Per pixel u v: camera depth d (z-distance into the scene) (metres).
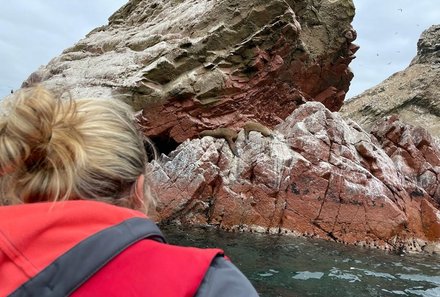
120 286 0.86
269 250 8.73
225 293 0.93
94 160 1.05
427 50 46.19
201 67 14.52
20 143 1.01
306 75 17.20
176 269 0.91
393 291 6.94
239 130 14.30
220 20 15.40
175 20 17.06
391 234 10.27
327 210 10.52
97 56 17.53
